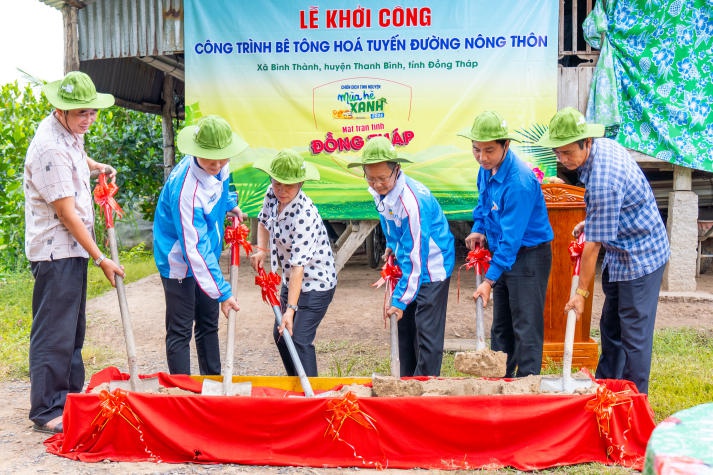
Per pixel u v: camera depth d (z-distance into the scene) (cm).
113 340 634
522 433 344
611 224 372
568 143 370
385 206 398
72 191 380
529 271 422
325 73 636
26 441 386
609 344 429
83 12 701
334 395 372
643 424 348
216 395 367
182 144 374
